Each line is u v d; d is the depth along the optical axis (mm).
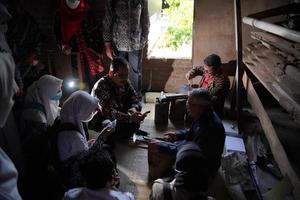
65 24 4215
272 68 3256
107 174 1975
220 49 4852
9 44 3227
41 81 3061
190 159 2021
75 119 2658
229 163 3332
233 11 4594
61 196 2748
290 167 2338
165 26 5738
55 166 2617
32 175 3037
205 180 2029
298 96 2453
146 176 3234
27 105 3047
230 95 4953
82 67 4578
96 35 4402
